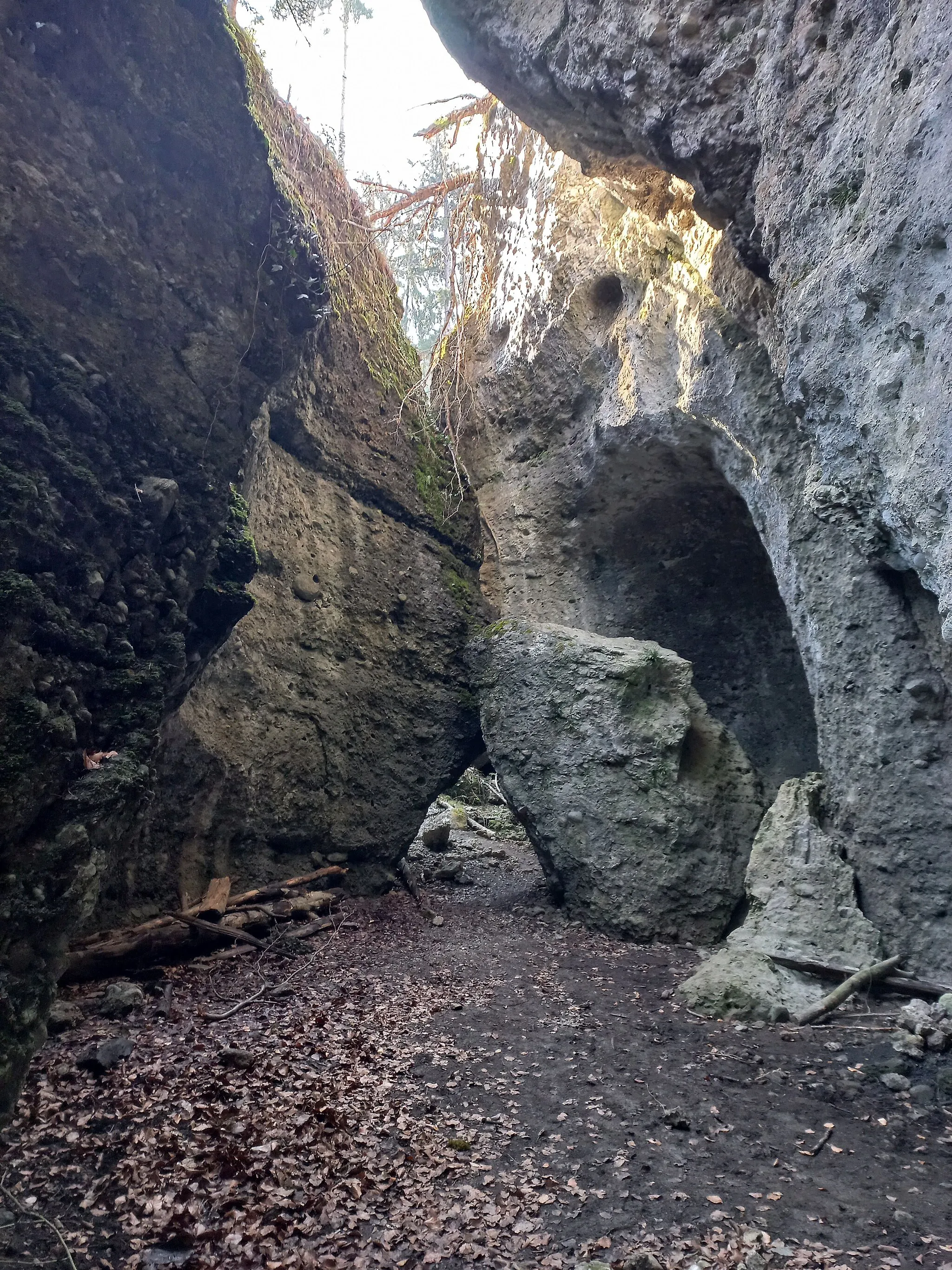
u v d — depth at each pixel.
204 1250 2.46
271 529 6.93
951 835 5.14
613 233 8.08
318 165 8.27
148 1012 4.39
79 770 2.83
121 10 3.15
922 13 3.08
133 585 3.11
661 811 6.83
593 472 8.72
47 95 2.95
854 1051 4.28
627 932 6.60
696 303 6.77
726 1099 3.67
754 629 9.02
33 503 2.68
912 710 5.30
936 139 3.02
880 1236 2.64
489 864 9.68
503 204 10.02
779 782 8.59
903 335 3.39
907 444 3.41
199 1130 3.08
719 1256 2.50
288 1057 3.87
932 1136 3.35
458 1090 3.70
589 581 9.36
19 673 2.59
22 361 2.79
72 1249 2.43
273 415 7.00
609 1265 2.42
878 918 5.43
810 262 4.07
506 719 7.74
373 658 7.79
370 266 8.98
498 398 9.84
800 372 4.27
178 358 3.41
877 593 5.44
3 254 2.79
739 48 4.27
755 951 5.34
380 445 8.44
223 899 5.87
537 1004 4.97
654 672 7.42
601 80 4.91
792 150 4.05
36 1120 3.12
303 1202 2.69
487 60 5.55
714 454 7.37
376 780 7.61
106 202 3.13
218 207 3.60
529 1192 2.84
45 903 2.68
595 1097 3.66
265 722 6.68
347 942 6.11
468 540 9.29
